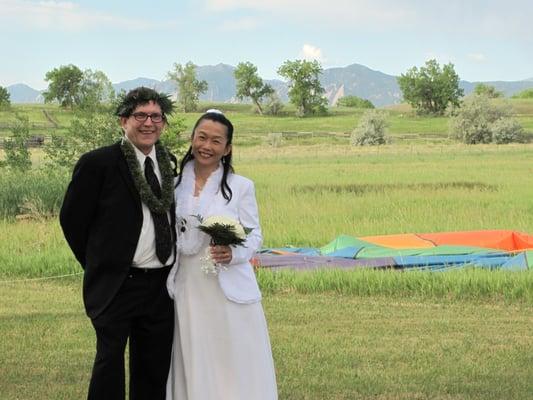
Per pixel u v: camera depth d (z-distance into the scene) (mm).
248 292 4766
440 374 6281
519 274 9891
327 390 5848
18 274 11172
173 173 4730
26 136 21203
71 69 109188
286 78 113375
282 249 12680
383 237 13133
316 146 55812
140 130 4535
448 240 12812
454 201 19141
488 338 7473
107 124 19688
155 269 4602
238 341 4691
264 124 92750
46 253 12070
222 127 4727
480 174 27750
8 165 21000
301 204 18594
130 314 4555
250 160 38219
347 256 11953
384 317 8383
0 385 5969
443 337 7516
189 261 4707
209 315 4676
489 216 16578
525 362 6637
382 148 49812
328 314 8500
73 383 6031
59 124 78000
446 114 113750
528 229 14945
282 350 6988
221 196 4758
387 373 6301
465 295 9445
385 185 23875
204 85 121375
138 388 4781
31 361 6648
